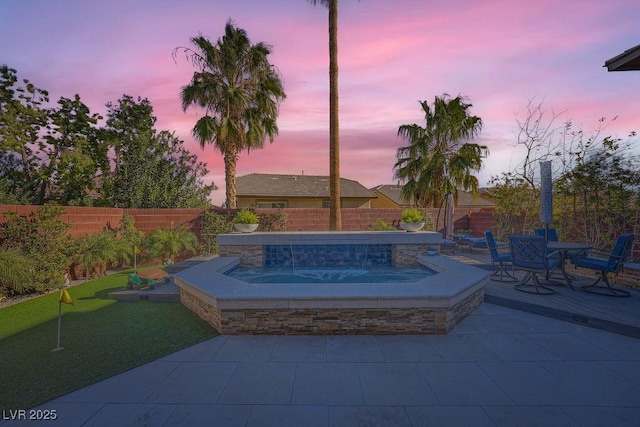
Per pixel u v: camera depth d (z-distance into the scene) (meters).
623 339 4.75
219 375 3.82
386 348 4.50
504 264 9.31
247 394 3.41
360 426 2.88
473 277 6.09
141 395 3.41
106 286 8.72
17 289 7.43
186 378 3.76
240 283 5.82
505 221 14.10
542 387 3.49
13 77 15.44
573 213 9.84
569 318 5.48
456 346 4.54
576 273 9.02
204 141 14.78
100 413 3.11
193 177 18.14
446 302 4.88
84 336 5.08
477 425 2.88
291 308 4.97
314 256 9.62
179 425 2.92
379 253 9.71
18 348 4.66
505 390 3.43
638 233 8.12
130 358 4.29
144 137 16.92
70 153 16.34
